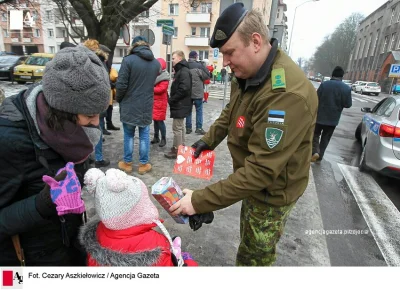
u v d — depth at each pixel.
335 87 4.75
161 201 1.35
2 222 0.97
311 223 2.96
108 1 7.34
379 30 39.75
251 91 1.36
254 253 1.66
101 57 3.53
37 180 1.02
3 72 13.99
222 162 4.51
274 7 5.48
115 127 5.86
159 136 5.68
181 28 30.34
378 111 5.15
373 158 4.30
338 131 8.44
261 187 1.27
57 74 0.90
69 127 0.98
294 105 1.20
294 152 1.34
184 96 4.20
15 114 0.96
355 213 3.34
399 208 3.53
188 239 2.54
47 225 1.10
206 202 1.31
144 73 3.39
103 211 1.11
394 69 16.72
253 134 1.29
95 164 3.86
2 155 0.94
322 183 4.23
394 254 2.59
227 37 1.25
